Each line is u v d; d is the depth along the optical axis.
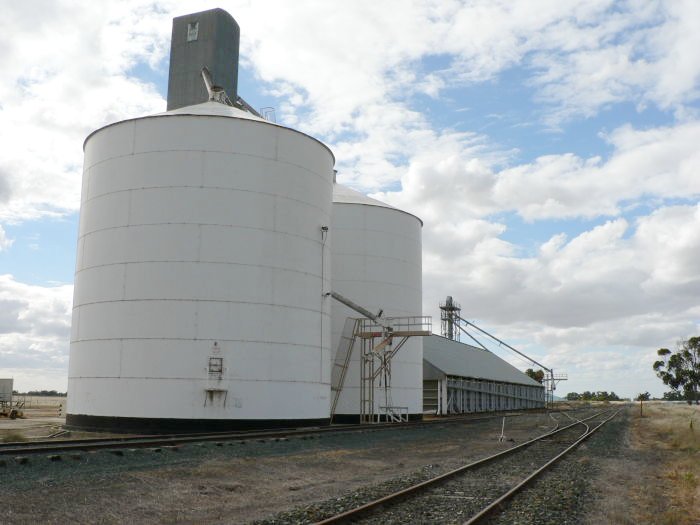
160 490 14.07
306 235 35.12
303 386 33.69
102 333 31.86
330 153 38.22
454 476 16.94
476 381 81.69
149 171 32.59
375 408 47.53
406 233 52.69
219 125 33.06
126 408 30.72
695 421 46.69
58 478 14.23
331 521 10.73
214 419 30.56
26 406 77.56
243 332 31.75
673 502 14.85
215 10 58.28
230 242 32.22
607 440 32.22
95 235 33.31
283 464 19.03
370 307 49.38
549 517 12.21
